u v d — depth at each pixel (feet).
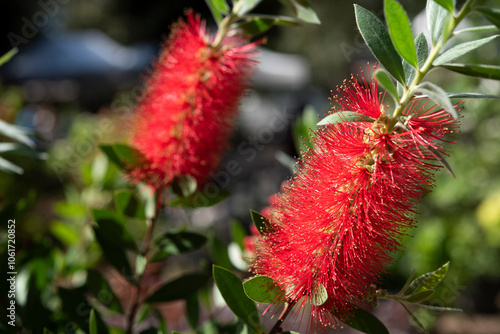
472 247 5.40
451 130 1.33
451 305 5.21
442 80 5.10
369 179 1.31
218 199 1.72
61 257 2.02
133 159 1.69
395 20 1.23
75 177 4.06
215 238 1.80
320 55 10.41
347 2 9.62
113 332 1.74
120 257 1.68
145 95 1.71
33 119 10.32
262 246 1.41
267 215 1.55
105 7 14.46
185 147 1.65
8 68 11.43
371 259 1.33
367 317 1.37
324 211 1.33
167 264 5.19
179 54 1.64
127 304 2.84
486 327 5.17
